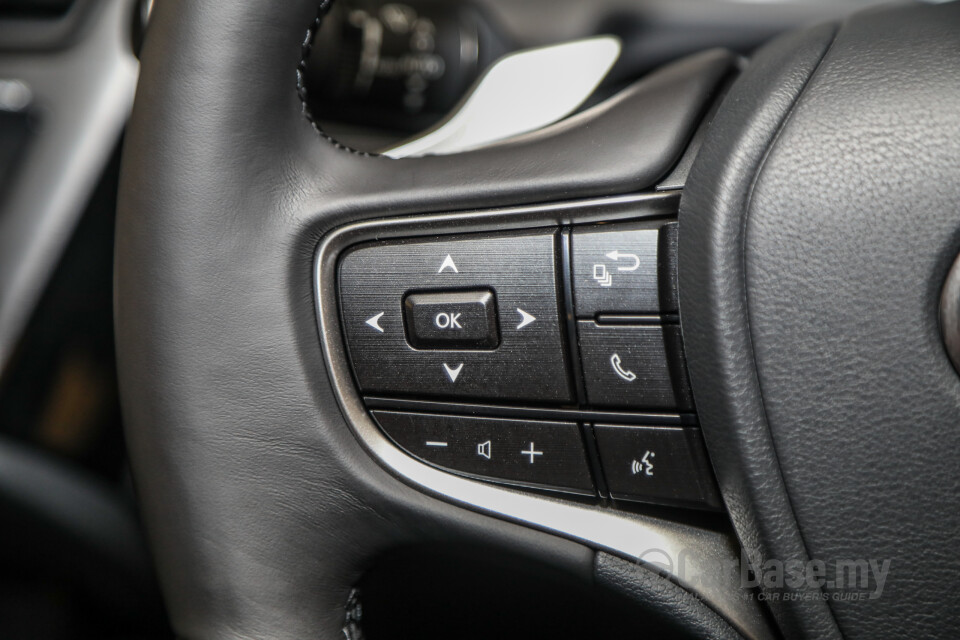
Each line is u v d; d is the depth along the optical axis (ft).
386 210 1.51
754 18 3.53
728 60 1.65
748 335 1.36
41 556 3.68
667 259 1.44
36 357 3.76
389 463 1.55
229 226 1.50
